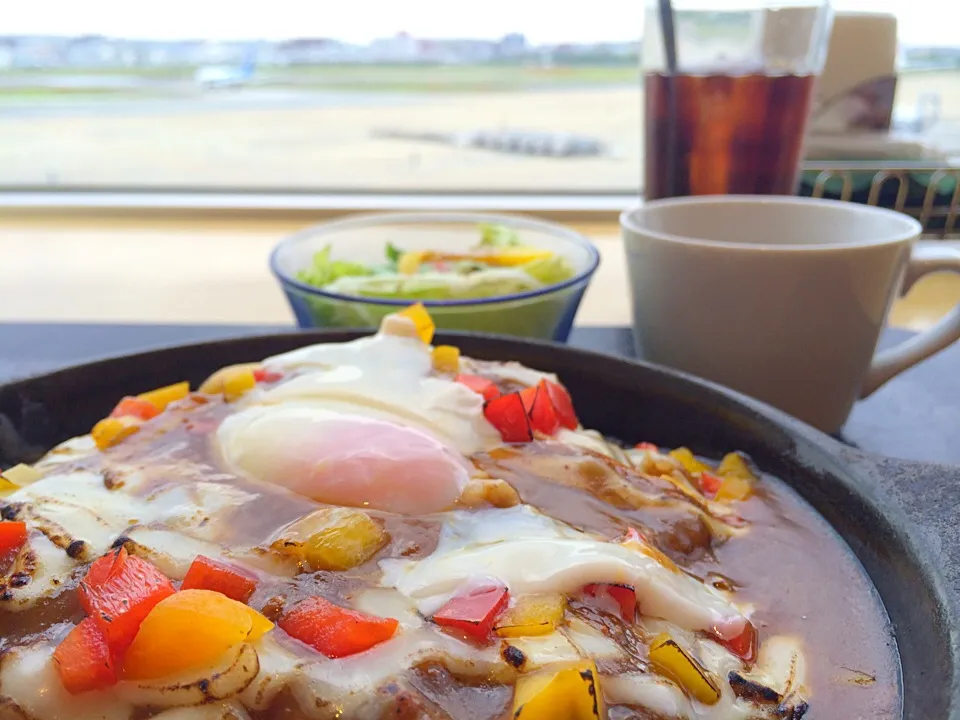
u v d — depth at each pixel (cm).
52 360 30
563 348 23
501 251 34
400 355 21
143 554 14
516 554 15
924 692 13
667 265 24
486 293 30
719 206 28
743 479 19
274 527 16
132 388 22
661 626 15
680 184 33
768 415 19
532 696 12
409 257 33
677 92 32
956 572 14
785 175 32
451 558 15
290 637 13
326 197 59
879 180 47
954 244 44
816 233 27
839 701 14
